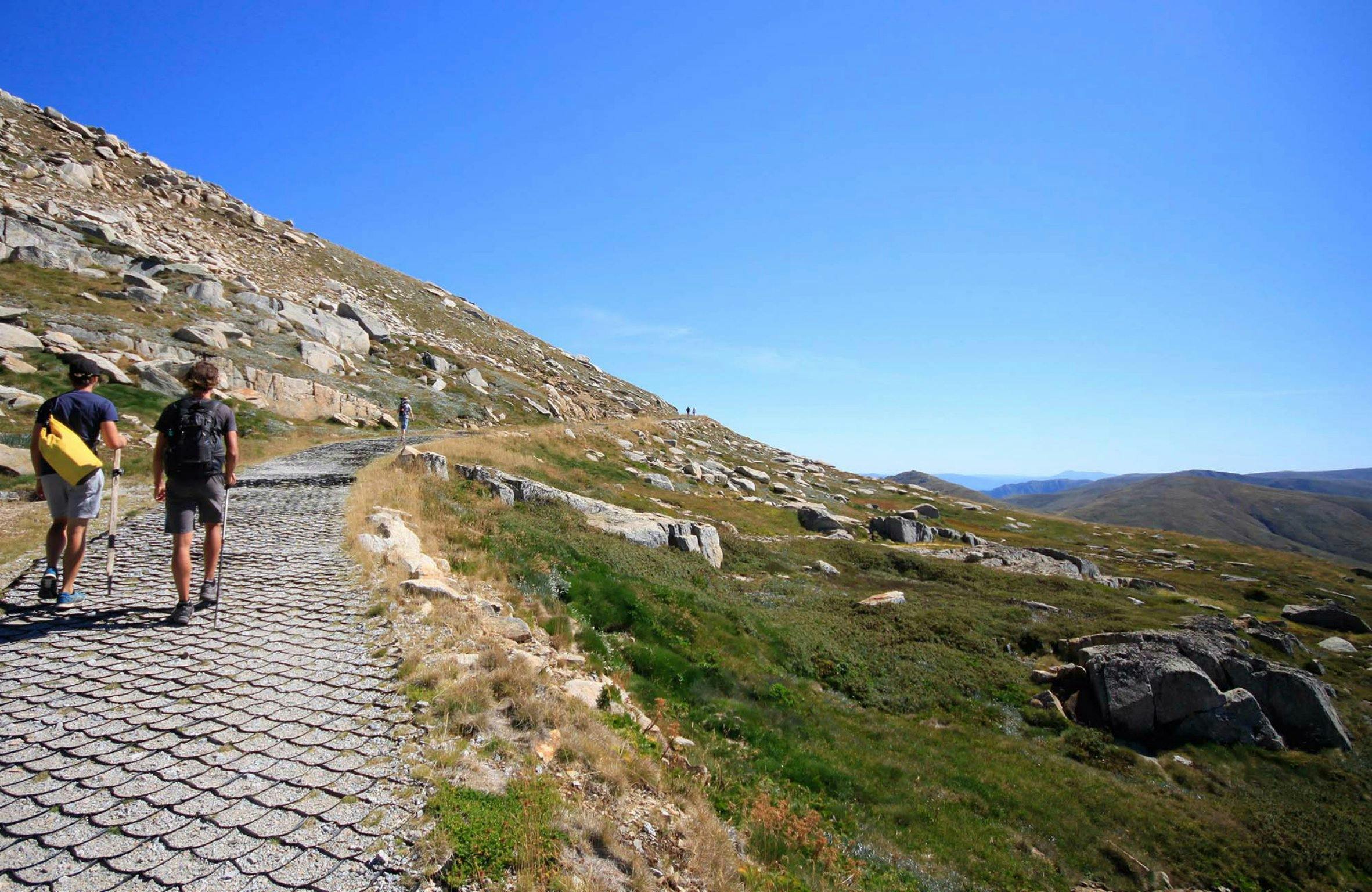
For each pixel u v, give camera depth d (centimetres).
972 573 3278
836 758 1302
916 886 917
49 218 4253
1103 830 1279
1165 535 7400
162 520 1280
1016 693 1873
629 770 683
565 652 1062
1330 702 1875
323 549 1138
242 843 405
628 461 4700
